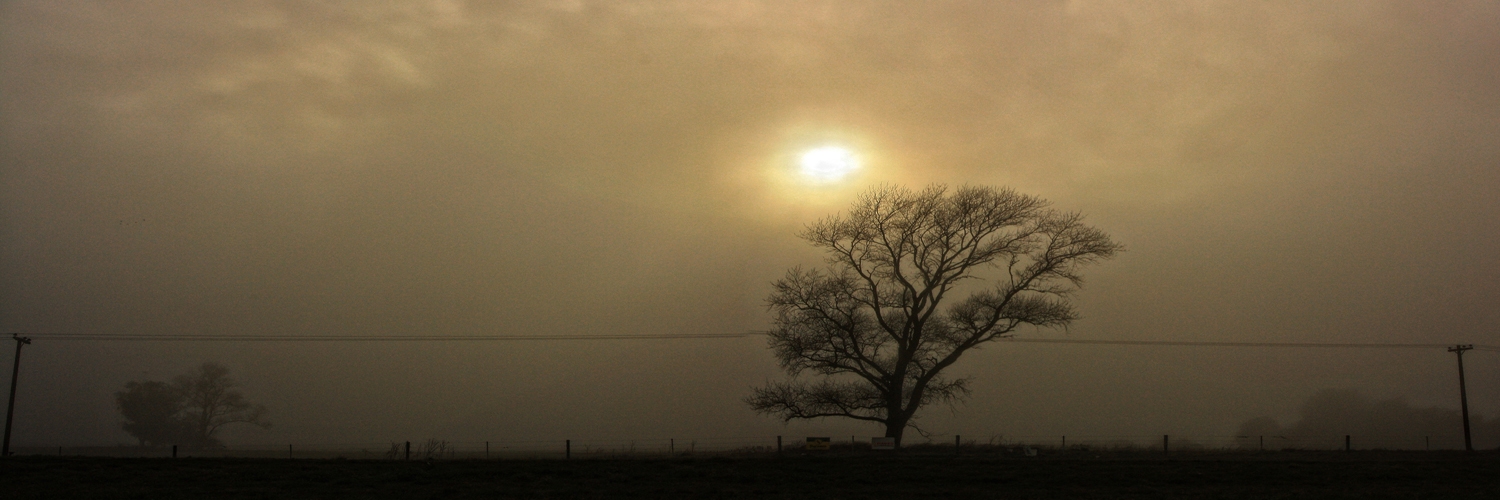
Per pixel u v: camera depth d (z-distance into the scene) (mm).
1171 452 44031
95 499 26812
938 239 49312
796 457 40031
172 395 86750
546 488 29891
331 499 27203
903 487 30406
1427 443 51938
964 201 49312
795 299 49438
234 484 30312
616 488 29922
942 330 48812
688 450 49812
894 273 49469
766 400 48469
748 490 29594
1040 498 27891
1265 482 31031
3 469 32688
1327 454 42344
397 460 38781
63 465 34438
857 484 31156
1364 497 27234
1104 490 29547
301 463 36375
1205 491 29031
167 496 27531
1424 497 27141
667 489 29766
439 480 31594
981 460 37969
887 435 47656
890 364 48688
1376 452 43938
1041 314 47531
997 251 48812
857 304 49000
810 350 48781
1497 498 26922
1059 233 48531
